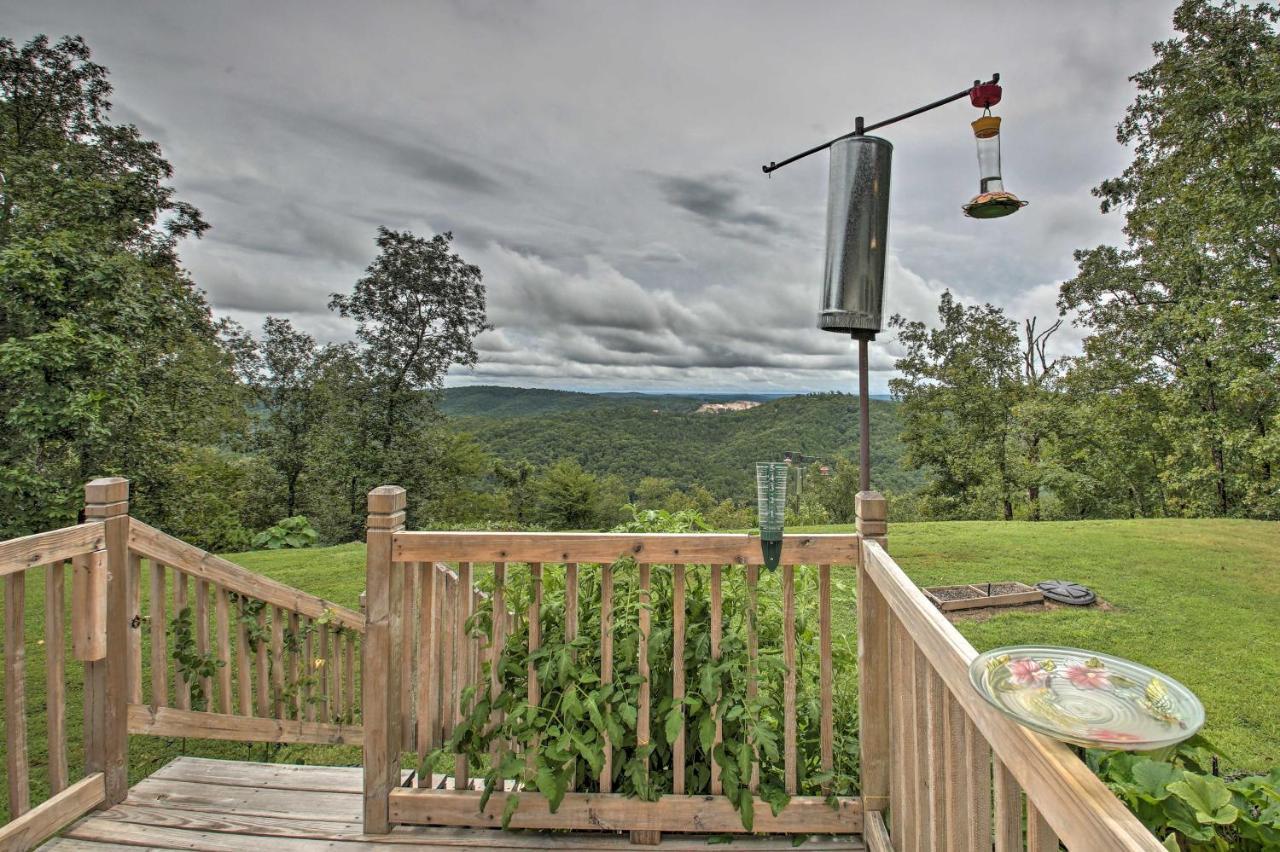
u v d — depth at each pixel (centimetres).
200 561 257
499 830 198
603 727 187
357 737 324
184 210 1467
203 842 196
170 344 1416
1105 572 748
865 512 190
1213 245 1184
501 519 2691
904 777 165
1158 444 1648
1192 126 1148
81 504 991
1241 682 447
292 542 1284
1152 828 127
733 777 188
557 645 194
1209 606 618
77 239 1020
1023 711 91
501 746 201
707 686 184
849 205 207
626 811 190
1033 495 1986
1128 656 498
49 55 1284
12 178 1097
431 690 205
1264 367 1173
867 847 186
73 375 966
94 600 215
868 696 188
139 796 224
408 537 197
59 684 205
